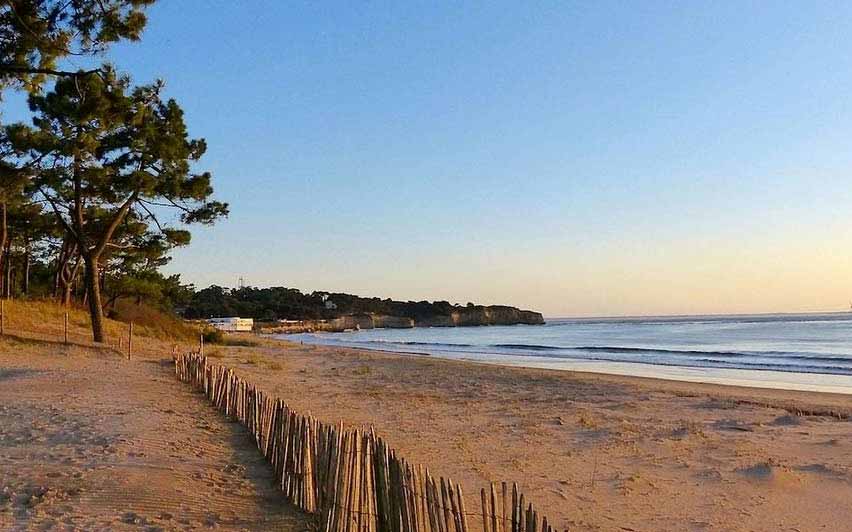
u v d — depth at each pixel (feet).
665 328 368.89
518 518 13.38
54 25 52.11
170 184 82.69
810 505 24.31
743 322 479.82
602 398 57.72
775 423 43.80
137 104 76.48
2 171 70.69
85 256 83.51
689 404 53.98
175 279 182.91
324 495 18.38
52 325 91.86
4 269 132.16
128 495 21.03
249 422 31.91
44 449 26.96
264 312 508.12
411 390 62.34
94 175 78.84
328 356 124.36
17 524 18.11
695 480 27.61
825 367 103.76
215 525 18.99
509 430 38.99
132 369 62.69
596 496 25.08
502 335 346.33
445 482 14.94
